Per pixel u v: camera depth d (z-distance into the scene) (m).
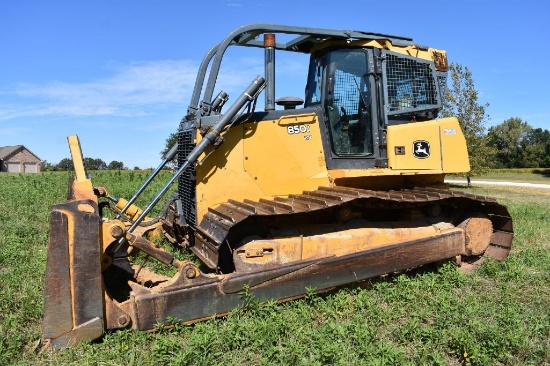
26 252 6.50
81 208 3.87
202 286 4.24
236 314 4.34
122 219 6.59
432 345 3.91
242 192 5.32
